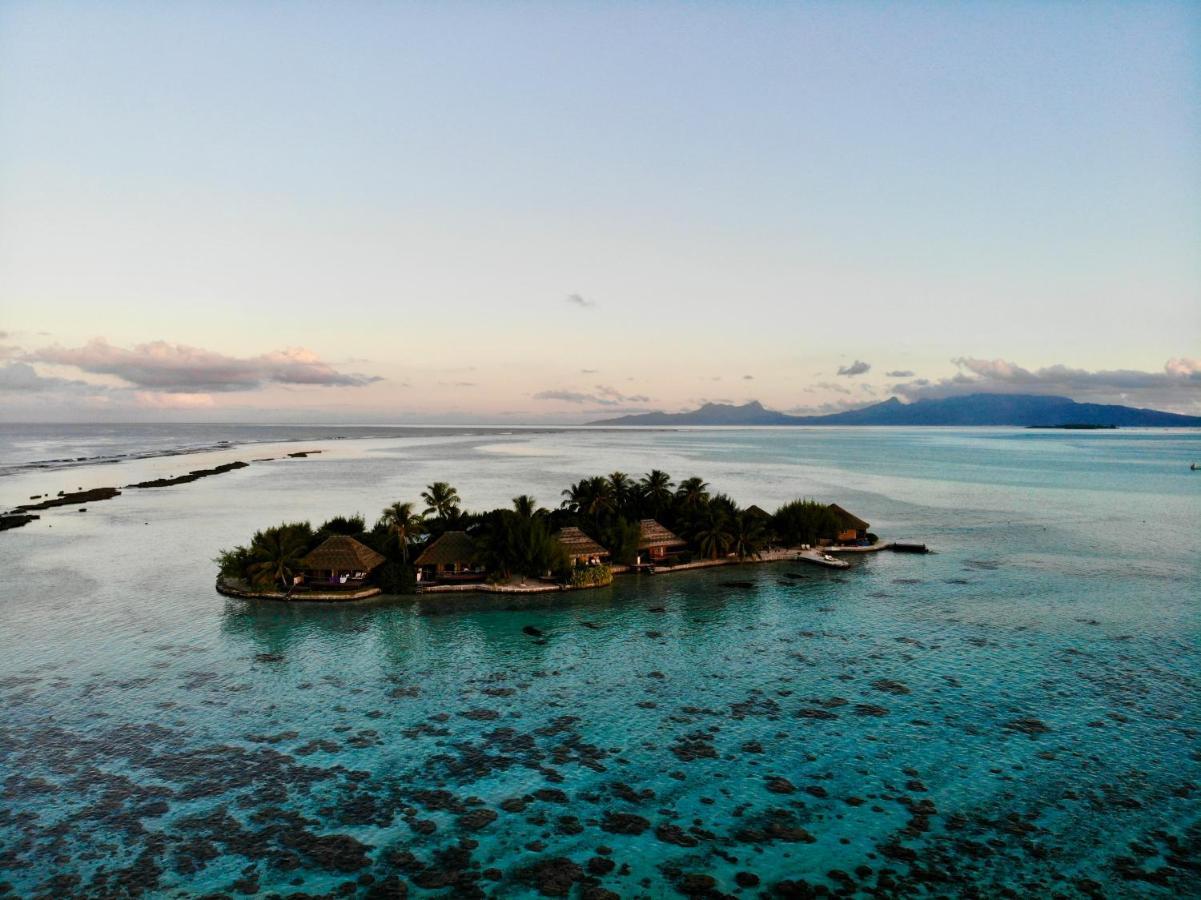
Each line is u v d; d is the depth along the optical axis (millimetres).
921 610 69500
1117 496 155625
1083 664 54531
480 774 39250
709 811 35875
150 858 31906
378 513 131625
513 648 59156
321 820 34938
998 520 122562
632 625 65375
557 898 29672
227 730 44125
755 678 52469
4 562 90188
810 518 98875
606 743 42719
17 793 36844
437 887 30297
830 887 30312
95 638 60969
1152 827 34094
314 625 65375
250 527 116188
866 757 40875
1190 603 71375
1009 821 34781
